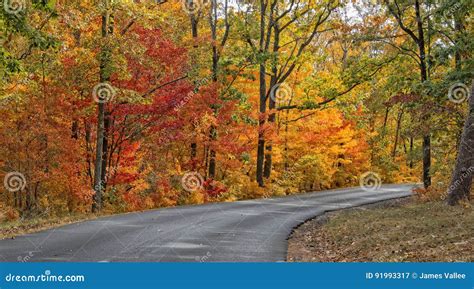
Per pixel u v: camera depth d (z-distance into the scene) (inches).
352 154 1750.7
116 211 887.1
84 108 823.1
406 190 1418.6
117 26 898.7
